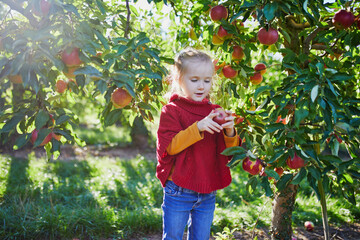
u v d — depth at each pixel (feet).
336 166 5.72
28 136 5.73
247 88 7.89
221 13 6.59
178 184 5.89
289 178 6.10
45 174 18.63
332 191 7.84
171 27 9.91
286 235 8.50
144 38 5.84
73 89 7.20
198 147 6.03
